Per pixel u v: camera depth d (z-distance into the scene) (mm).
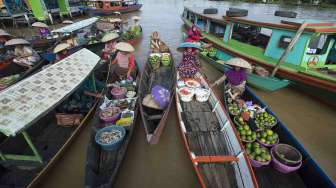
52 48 10438
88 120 5820
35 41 11516
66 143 4867
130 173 4781
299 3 32969
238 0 41000
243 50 8773
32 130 5348
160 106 5781
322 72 6637
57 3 20844
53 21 19891
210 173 4434
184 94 6418
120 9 23203
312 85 6578
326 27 6348
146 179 4656
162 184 4566
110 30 14797
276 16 9391
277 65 6957
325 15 23891
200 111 6211
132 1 25859
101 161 4555
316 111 6809
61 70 5270
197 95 6477
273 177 4387
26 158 4422
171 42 14383
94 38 12641
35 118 3801
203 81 7391
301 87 7109
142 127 6008
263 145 4871
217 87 8172
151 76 8156
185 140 4801
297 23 6535
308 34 6352
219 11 13594
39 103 4125
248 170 3984
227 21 9438
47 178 4480
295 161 4238
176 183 4590
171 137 5738
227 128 5242
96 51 11141
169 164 5004
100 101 5902
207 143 5105
